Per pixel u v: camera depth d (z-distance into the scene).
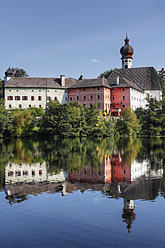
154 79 113.19
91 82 94.69
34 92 95.25
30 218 10.65
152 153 32.72
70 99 97.06
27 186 16.09
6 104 94.31
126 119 81.12
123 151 35.28
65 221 10.29
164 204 12.23
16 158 29.09
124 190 14.95
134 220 10.30
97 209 11.62
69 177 18.75
